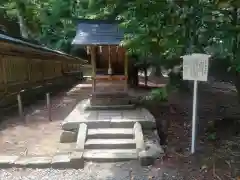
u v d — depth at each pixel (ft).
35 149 17.06
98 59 24.70
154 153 15.39
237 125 20.27
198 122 22.21
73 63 70.74
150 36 13.39
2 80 28.99
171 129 20.92
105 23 23.65
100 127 18.88
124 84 24.18
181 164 14.65
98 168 14.57
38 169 14.57
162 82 50.83
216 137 18.44
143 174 13.74
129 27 14.53
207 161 14.67
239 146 16.70
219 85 51.57
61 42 63.31
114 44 21.11
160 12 13.12
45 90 43.91
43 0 40.75
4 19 41.01
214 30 13.34
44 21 45.78
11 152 16.55
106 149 16.65
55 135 20.06
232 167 13.93
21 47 26.73
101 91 24.07
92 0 25.54
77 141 16.87
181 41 13.29
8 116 26.55
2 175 13.89
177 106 28.02
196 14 12.77
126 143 16.79
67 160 14.82
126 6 15.64
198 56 14.24
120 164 14.96
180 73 18.40
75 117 20.22
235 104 30.83
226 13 12.98
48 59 45.37
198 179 12.91
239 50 12.84
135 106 24.29
